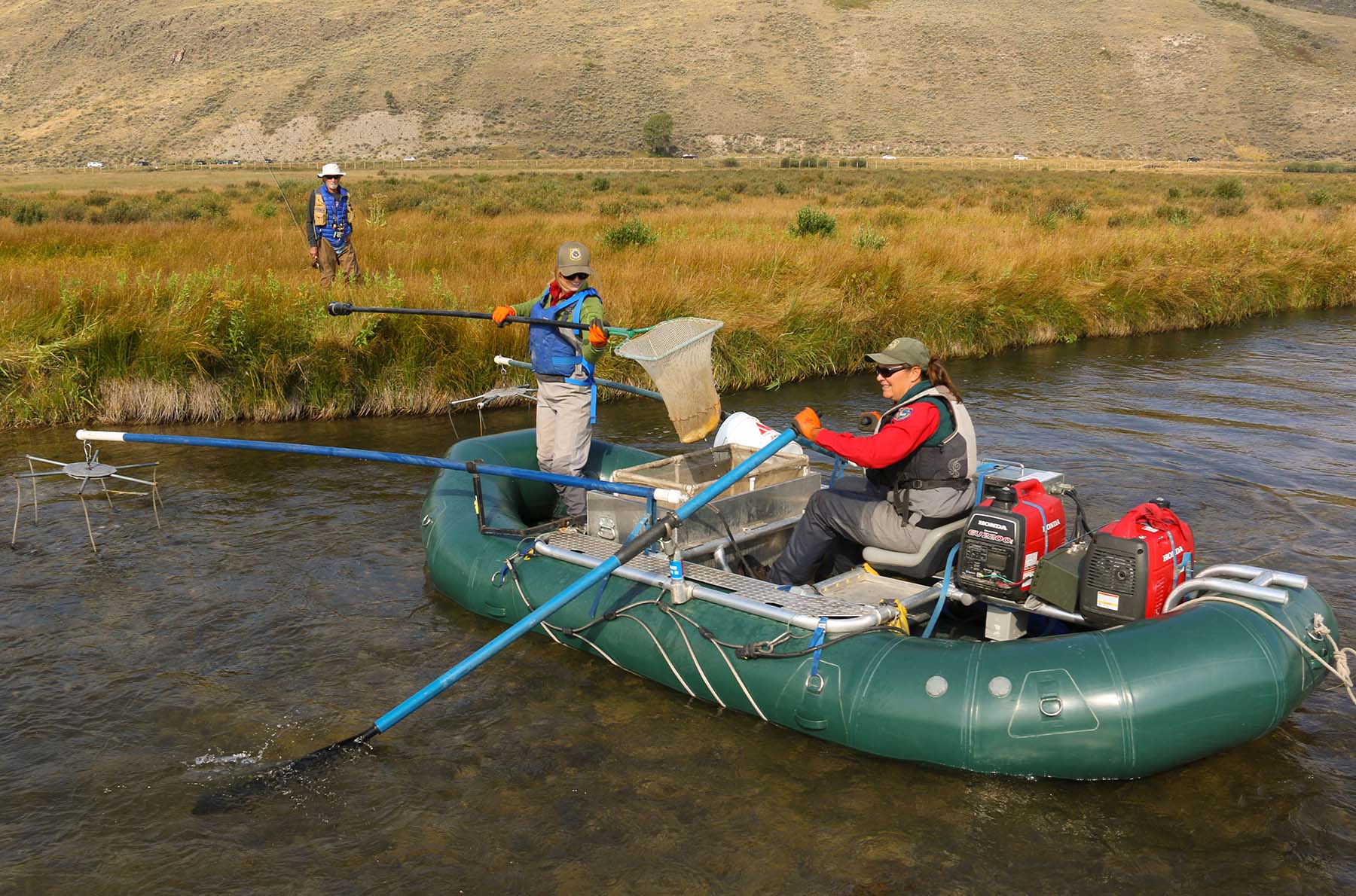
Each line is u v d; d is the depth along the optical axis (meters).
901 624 4.44
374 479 8.21
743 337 12.00
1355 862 3.53
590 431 6.19
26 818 3.80
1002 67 154.62
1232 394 11.18
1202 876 3.46
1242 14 170.62
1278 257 18.70
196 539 6.77
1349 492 7.64
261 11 196.12
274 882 3.46
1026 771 3.90
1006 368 12.77
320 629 5.41
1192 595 4.35
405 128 141.62
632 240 17.67
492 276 13.70
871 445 4.47
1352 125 134.12
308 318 10.78
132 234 20.02
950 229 20.73
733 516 5.37
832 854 3.57
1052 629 4.62
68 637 5.31
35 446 9.30
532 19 179.62
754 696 4.34
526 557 5.32
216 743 4.32
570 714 4.53
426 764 4.14
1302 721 4.45
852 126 138.75
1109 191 44.16
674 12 177.62
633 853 3.59
